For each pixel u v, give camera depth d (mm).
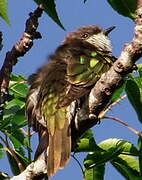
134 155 11039
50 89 10555
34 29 10672
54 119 10047
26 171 9461
